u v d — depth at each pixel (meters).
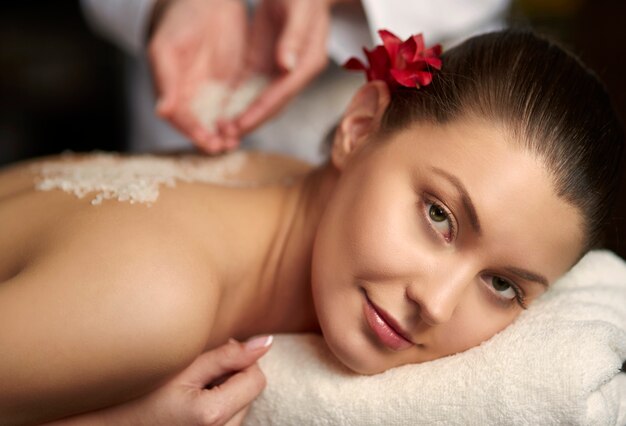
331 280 0.81
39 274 0.71
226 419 0.76
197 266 0.76
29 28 2.13
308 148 1.41
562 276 0.85
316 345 0.85
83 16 2.14
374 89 0.92
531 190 0.76
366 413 0.77
